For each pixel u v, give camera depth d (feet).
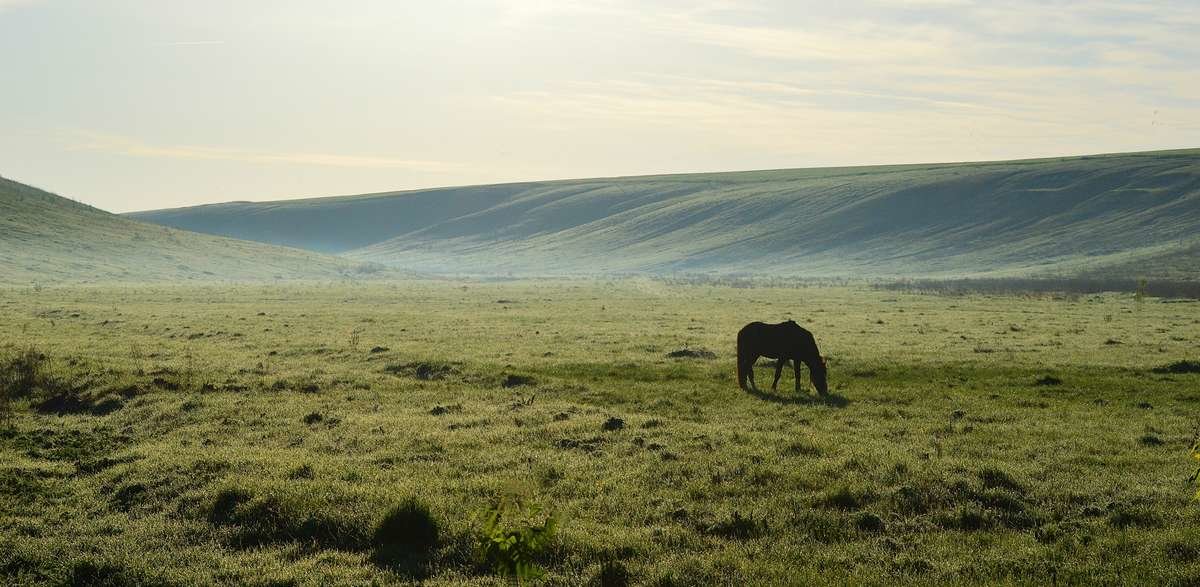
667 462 47.52
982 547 34.88
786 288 307.17
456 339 112.57
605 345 106.11
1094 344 106.52
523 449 50.83
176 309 167.32
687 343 107.86
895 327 131.64
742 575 31.78
